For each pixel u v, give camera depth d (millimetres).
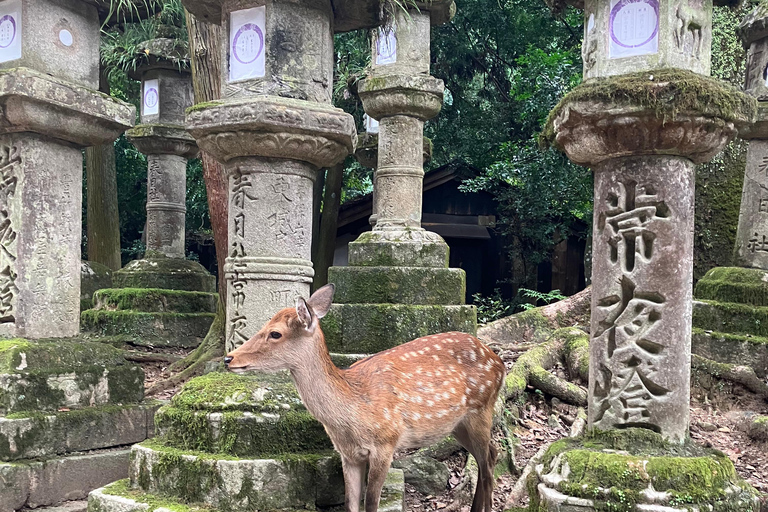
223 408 3611
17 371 4219
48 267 4605
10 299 4496
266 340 3219
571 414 5520
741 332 5980
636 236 3338
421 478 4551
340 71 10219
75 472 4246
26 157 4484
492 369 3957
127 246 14766
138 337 8031
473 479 4508
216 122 3797
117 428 4609
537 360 6027
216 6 4223
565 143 3529
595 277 3504
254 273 3898
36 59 4488
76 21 4773
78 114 4520
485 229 12609
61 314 4707
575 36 11492
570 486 3139
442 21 6305
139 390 4918
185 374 6777
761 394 5562
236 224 3998
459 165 11938
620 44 3377
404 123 5891
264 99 3764
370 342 4980
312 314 3268
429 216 12570
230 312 3992
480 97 12945
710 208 8133
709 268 8062
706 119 3180
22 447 4074
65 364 4484
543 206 10867
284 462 3471
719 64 8211
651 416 3293
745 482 3275
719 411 5562
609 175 3436
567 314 7594
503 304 12117
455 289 5199
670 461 3115
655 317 3307
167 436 3779
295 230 3984
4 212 4543
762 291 6164
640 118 3182
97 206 10703
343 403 3289
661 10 3275
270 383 3807
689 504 3021
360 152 8352
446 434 3678
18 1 4449
